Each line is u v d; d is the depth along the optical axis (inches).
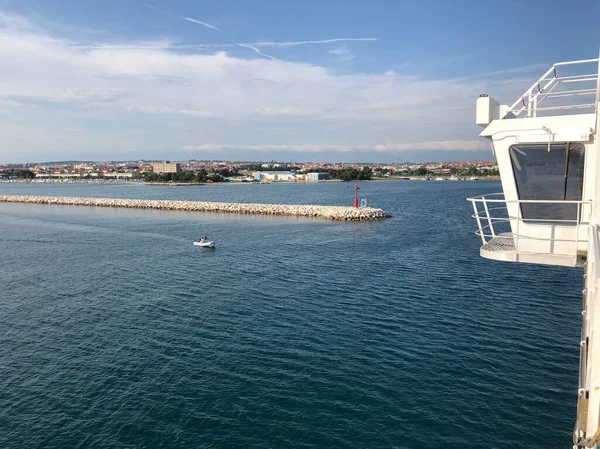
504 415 854.5
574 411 863.1
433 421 839.1
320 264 2092.8
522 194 533.6
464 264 2042.3
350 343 1163.3
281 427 823.7
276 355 1095.6
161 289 1692.9
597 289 271.0
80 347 1155.9
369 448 770.2
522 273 1861.5
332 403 895.1
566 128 497.0
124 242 2861.7
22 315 1407.5
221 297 1571.1
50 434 808.9
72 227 3688.5
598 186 362.9
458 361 1061.1
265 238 2942.9
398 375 998.4
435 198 6284.5
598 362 272.7
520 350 1116.5
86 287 1740.9
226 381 976.3
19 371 1030.4
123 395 928.3
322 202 5949.8
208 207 5004.9
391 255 2278.5
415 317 1348.4
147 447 776.3
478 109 543.5
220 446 776.3
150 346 1154.7
